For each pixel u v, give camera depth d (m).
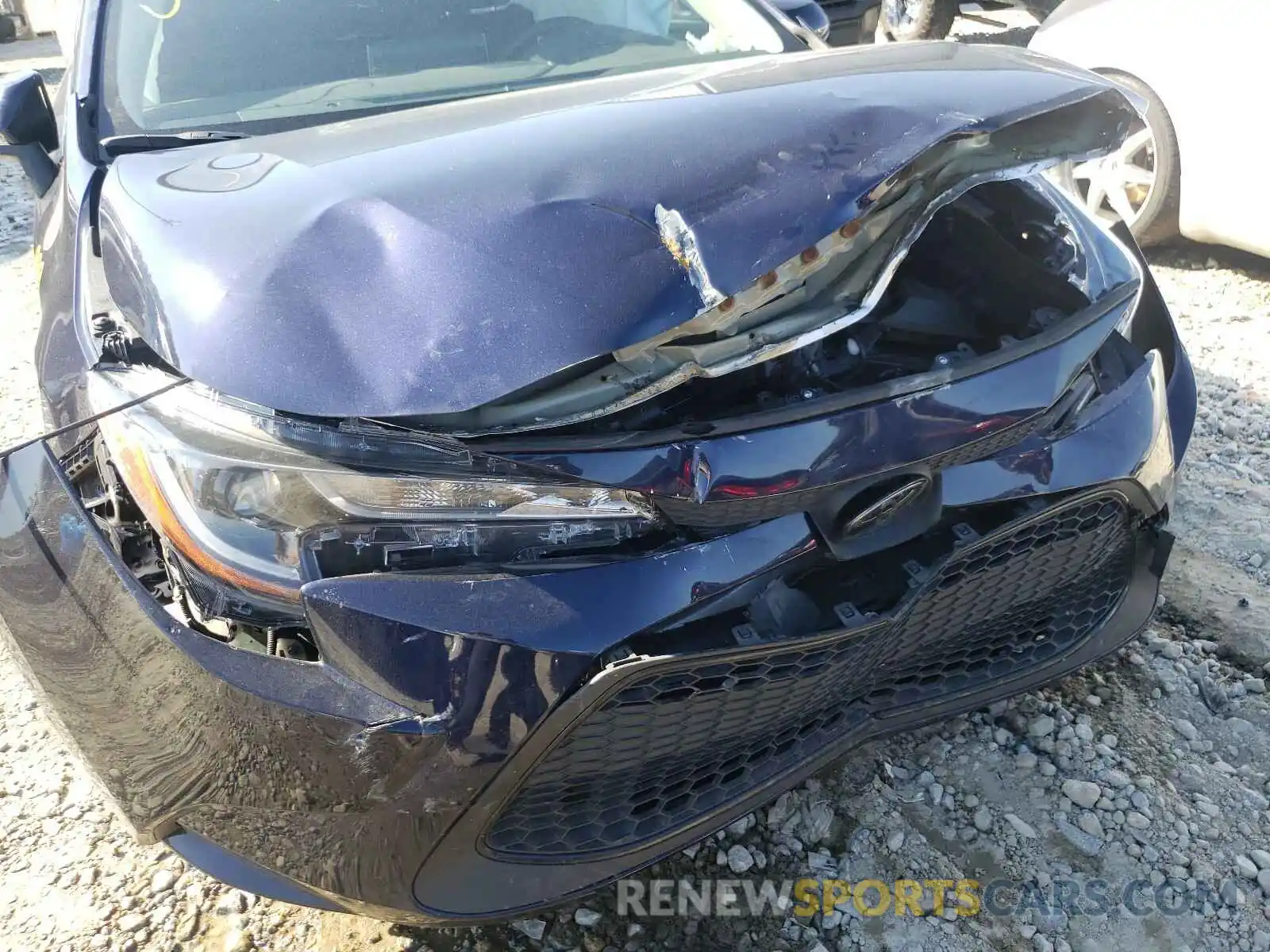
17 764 2.11
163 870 1.88
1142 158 3.84
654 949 1.70
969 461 1.60
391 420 1.32
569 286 1.33
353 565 1.35
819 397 1.52
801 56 2.06
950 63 1.76
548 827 1.47
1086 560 1.79
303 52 2.36
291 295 1.39
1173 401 1.96
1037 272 1.90
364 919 1.77
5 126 2.47
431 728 1.32
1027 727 2.07
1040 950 1.68
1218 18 3.49
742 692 1.47
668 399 1.53
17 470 1.64
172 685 1.43
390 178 1.56
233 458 1.36
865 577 1.54
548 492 1.36
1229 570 2.46
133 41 2.38
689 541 1.43
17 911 1.80
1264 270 3.91
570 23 2.49
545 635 1.33
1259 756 2.01
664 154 1.50
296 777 1.38
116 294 1.57
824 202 1.37
